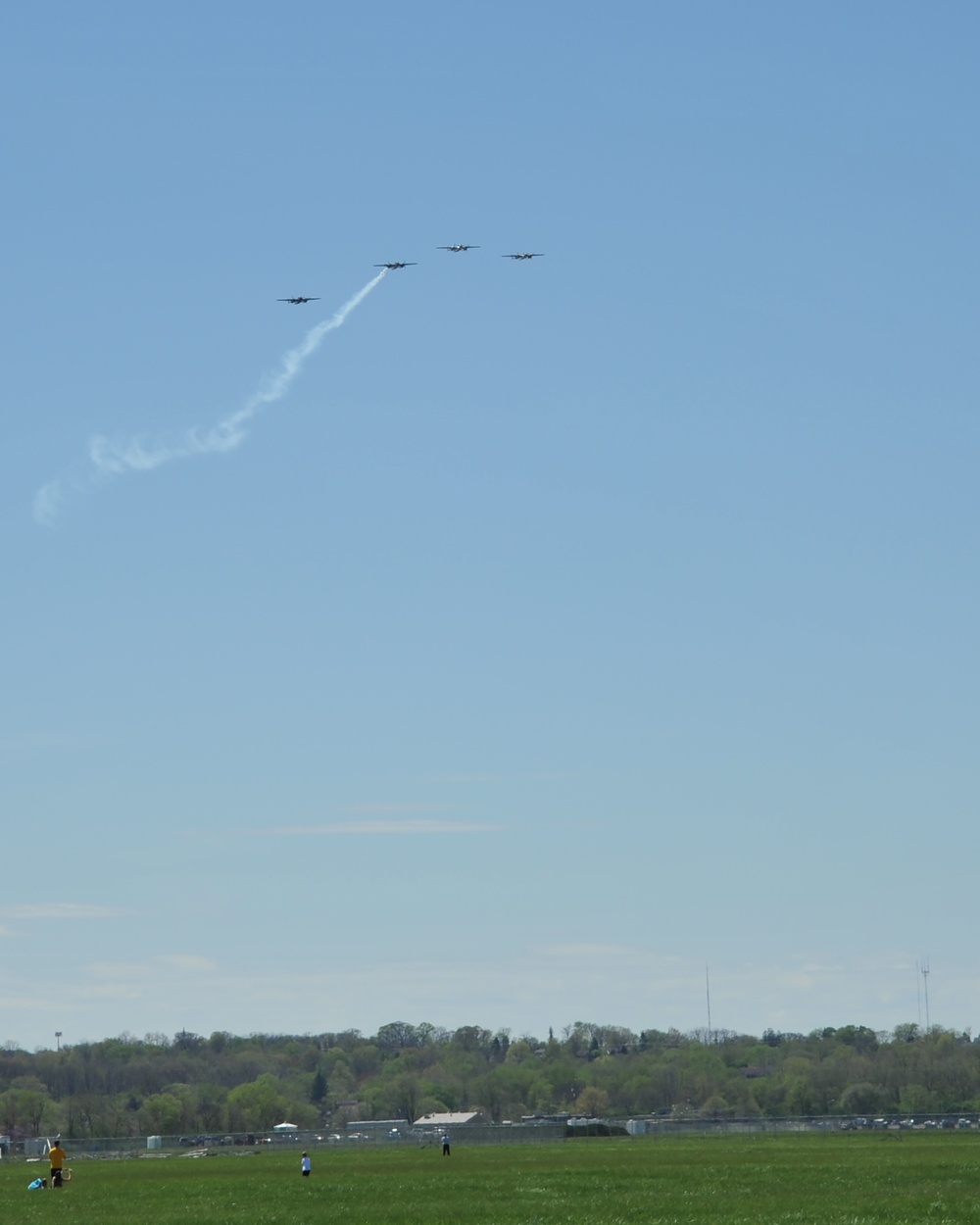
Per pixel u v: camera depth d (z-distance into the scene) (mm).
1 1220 135500
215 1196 164000
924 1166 198875
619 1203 143500
